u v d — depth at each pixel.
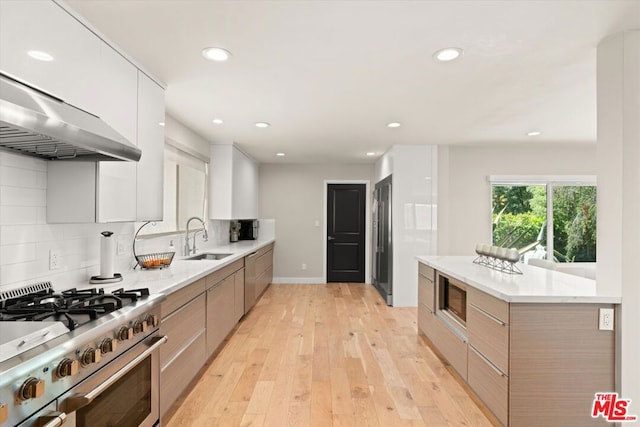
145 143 2.52
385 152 5.86
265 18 1.89
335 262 7.16
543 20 1.91
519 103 3.33
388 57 2.37
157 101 2.70
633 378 2.01
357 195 7.16
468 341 2.65
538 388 2.04
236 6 1.78
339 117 3.81
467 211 5.59
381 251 6.03
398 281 5.32
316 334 4.05
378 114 3.70
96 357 1.41
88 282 2.32
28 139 1.60
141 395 1.84
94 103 1.97
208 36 2.08
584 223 5.63
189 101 3.25
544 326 2.04
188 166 4.29
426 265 3.78
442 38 2.11
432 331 3.57
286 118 3.85
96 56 1.99
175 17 1.88
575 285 2.32
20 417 1.12
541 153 5.60
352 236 7.15
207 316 3.06
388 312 5.00
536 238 5.65
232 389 2.74
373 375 2.99
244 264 4.52
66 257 2.18
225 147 5.09
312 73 2.62
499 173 5.59
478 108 3.49
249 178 6.24
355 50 2.26
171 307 2.31
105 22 1.92
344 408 2.47
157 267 2.94
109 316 1.56
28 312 1.53
